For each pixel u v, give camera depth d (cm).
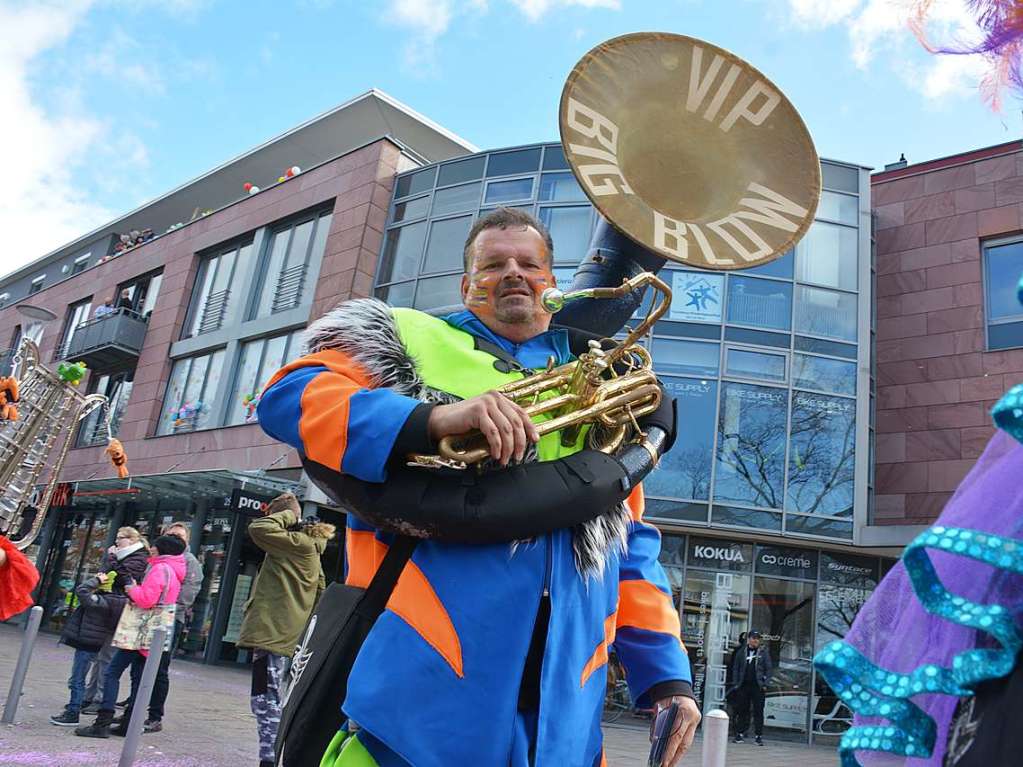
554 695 144
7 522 343
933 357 1619
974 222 1656
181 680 1162
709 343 1570
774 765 957
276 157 2653
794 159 193
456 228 1734
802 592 1512
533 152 1725
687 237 179
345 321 167
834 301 1628
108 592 623
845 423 1562
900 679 88
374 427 144
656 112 188
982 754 77
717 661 1405
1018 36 109
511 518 145
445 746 135
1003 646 79
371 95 2420
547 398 171
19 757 495
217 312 2080
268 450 1725
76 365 370
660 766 165
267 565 512
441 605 144
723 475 1506
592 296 165
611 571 164
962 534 82
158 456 1980
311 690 146
